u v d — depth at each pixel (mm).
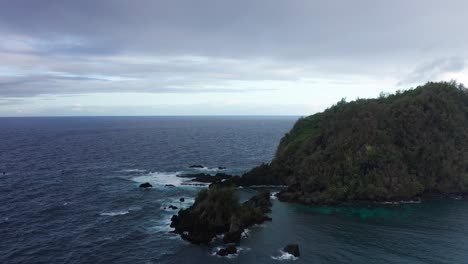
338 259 67250
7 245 74250
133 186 123500
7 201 105312
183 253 70188
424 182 112875
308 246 73062
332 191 107500
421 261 66500
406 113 123938
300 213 94625
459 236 78375
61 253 70688
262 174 127000
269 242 75000
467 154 119062
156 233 80312
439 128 123812
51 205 101250
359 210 97562
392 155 113500
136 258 68312
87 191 116688
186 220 81938
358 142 117438
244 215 85125
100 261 67312
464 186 113688
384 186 108438
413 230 82188
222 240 76250
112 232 81000
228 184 123000
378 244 74000
